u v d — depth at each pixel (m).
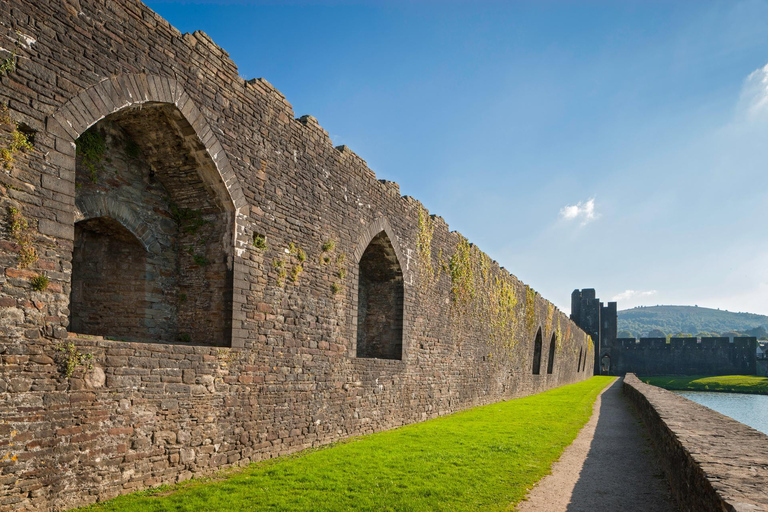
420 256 17.50
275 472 8.59
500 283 26.28
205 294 9.74
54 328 6.58
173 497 7.14
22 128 6.39
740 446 6.54
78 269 9.24
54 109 6.74
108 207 8.84
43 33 6.66
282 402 10.55
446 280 19.67
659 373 77.94
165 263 9.83
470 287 21.86
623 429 15.22
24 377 6.24
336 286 12.58
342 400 12.59
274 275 10.55
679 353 77.19
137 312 9.38
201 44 9.13
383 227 15.02
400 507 6.84
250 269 9.92
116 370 7.32
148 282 9.50
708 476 4.95
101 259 9.41
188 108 8.74
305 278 11.48
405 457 9.99
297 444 10.92
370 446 11.23
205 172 9.41
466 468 9.16
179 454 8.21
